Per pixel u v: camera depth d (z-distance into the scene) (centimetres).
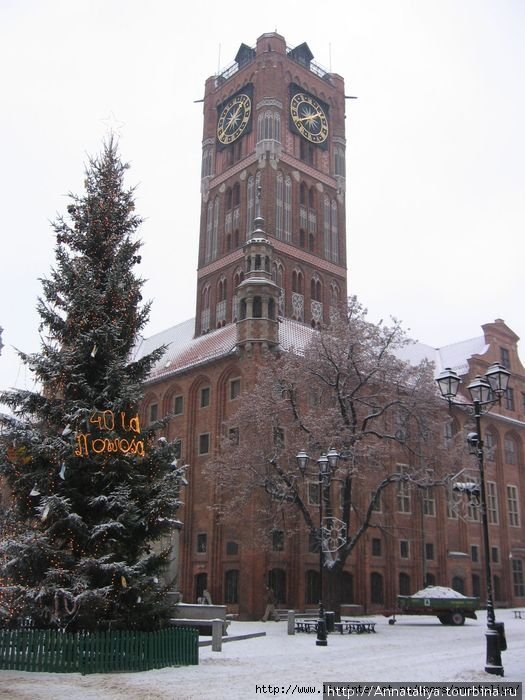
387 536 5488
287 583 4731
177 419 5684
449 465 4141
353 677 1864
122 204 2406
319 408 4162
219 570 4884
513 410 7162
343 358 4125
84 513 2045
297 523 4562
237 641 2992
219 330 6372
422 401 4156
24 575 1916
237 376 5209
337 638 3183
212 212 7538
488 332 7175
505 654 2481
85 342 2119
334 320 4322
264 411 4034
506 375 2358
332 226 7462
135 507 1992
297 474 3972
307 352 4222
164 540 4094
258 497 4578
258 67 7375
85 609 1869
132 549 2069
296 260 6869
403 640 3094
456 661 2256
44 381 2128
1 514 2019
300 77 7600
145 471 2162
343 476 3938
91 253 2323
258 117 7181
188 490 5300
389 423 4556
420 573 5709
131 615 2000
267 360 4609
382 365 4203
